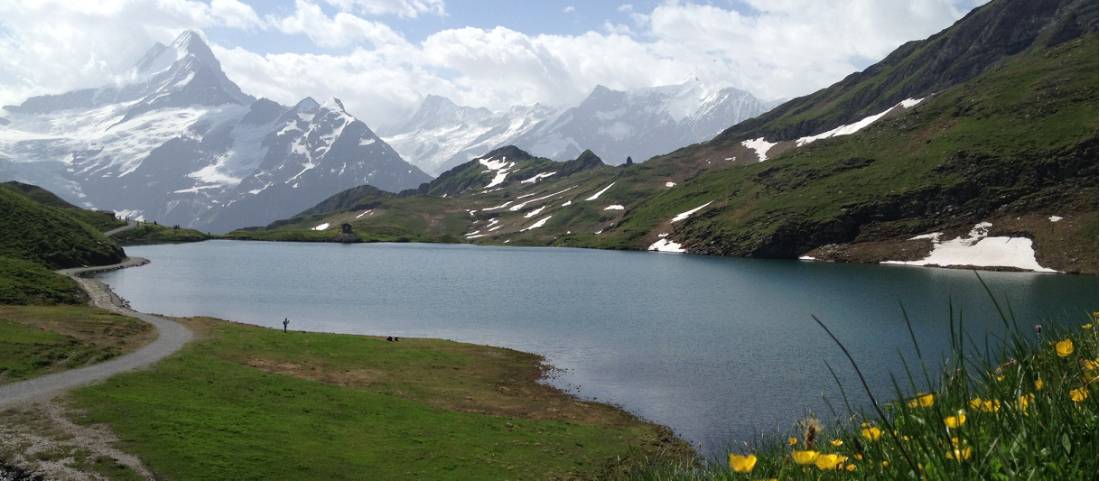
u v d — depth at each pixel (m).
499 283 146.88
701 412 49.53
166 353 58.31
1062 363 4.60
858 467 4.45
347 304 112.94
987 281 139.12
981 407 4.35
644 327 87.69
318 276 163.88
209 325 77.56
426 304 113.00
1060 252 167.62
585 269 184.88
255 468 32.50
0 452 32.44
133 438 34.81
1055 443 3.81
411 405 47.22
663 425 46.56
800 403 50.72
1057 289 120.06
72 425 36.34
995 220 195.12
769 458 5.77
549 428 44.16
